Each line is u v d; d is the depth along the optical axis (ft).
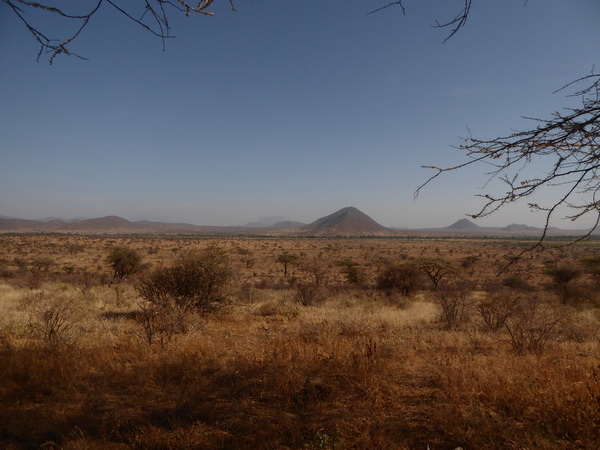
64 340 20.67
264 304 43.55
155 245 279.49
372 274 133.59
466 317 36.73
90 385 14.97
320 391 14.60
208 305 35.09
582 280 97.30
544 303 54.29
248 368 17.24
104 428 11.07
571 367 17.13
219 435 11.10
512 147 6.73
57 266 129.08
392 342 24.88
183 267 34.55
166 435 11.00
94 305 40.40
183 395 13.96
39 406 12.85
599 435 10.55
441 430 11.73
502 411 12.92
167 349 19.77
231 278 37.60
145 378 15.40
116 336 24.30
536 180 6.59
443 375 16.29
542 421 11.91
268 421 11.95
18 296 48.16
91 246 268.21
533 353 22.16
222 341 23.06
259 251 269.64
